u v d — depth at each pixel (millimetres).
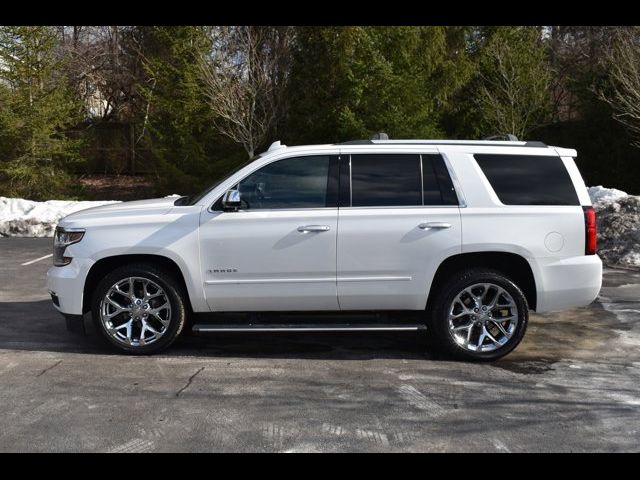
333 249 5688
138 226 5754
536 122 19375
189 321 6195
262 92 18734
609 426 4438
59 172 20172
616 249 10820
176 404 4805
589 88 18125
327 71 18438
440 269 5887
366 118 17031
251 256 5707
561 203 5801
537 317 7406
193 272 5730
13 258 11375
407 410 4707
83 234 5789
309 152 5859
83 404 4801
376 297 5766
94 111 26188
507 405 4805
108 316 5844
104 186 23625
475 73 19469
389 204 5754
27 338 6512
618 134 19344
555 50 22359
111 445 4148
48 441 4199
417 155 5855
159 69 19984
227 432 4332
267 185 5820
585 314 7527
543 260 5723
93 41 24250
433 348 6246
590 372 5555
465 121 20562
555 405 4805
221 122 19562
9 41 18734
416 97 16953
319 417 4578
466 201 5738
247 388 5141
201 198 5926
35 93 19141
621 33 17375
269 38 19141
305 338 6559
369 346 6309
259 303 5793
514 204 5758
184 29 18750
